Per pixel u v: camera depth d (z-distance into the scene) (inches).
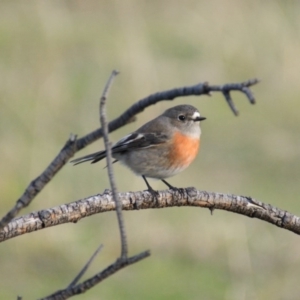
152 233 556.4
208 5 923.4
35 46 836.6
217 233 556.7
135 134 379.9
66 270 529.7
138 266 538.0
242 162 704.4
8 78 757.3
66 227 555.2
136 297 508.7
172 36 885.2
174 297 507.8
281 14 869.8
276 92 802.8
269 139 740.7
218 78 799.1
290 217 258.7
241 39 847.7
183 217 575.2
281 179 684.1
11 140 649.0
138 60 751.1
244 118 775.7
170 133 378.0
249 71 813.9
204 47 856.3
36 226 226.7
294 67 813.2
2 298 497.0
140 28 840.9
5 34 850.1
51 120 688.4
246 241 547.8
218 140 738.8
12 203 591.5
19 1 935.7
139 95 730.2
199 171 679.7
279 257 536.7
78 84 764.6
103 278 172.1
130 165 382.6
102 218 564.7
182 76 790.5
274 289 509.0
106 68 797.9
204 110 778.8
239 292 504.7
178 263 541.6
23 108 698.8
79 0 941.8
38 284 516.4
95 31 877.2
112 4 930.1
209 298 505.7
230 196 258.4
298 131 754.8
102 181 601.0
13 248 535.2
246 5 903.1
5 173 609.6
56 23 886.4
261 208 257.6
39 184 170.7
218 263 541.6
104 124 177.9
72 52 832.3
